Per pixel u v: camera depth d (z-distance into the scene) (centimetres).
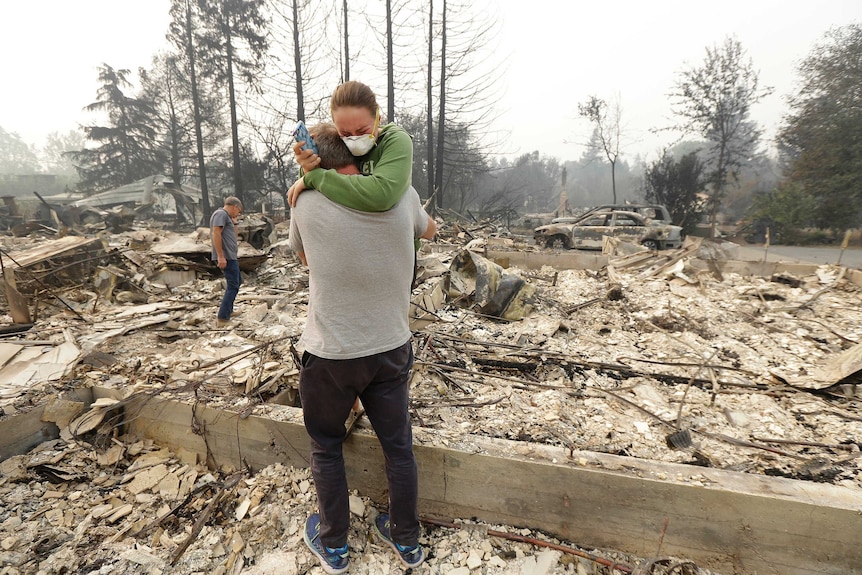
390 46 2325
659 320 516
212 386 302
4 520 213
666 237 1412
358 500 228
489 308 534
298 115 2459
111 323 478
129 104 3859
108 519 218
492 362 387
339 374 159
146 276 739
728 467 245
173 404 273
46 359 352
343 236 147
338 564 186
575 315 557
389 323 162
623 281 725
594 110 2958
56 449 263
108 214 2252
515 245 1337
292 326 483
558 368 380
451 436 234
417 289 542
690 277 742
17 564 190
